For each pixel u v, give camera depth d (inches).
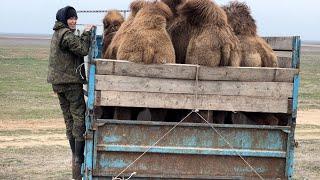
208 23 280.8
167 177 247.6
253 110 254.2
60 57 289.9
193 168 249.3
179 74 249.9
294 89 253.9
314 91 1350.9
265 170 252.7
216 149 248.4
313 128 805.9
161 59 260.7
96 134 244.1
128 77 247.3
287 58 314.5
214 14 281.4
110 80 246.2
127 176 245.9
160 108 255.3
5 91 1130.0
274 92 253.8
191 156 248.8
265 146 251.1
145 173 247.0
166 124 245.3
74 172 291.1
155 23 273.7
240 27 317.7
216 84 251.8
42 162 527.5
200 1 282.7
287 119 268.4
